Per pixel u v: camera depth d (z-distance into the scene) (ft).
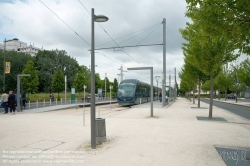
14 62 215.51
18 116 50.19
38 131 30.78
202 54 42.91
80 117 48.11
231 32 17.93
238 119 44.11
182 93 349.00
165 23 80.89
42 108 72.74
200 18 18.93
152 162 17.30
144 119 43.27
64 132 29.96
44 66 248.11
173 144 22.79
